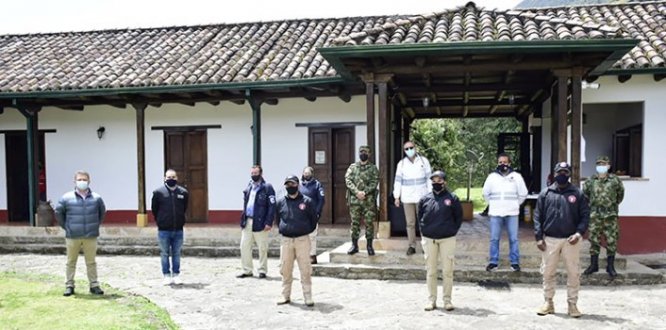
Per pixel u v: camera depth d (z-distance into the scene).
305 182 8.23
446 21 8.96
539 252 8.48
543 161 11.30
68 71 11.95
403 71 8.66
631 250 9.83
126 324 5.80
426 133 20.33
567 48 7.64
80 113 12.68
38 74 11.96
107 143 12.59
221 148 12.13
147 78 10.98
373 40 8.28
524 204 11.44
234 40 12.94
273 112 11.80
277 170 11.81
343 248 9.06
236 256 10.63
